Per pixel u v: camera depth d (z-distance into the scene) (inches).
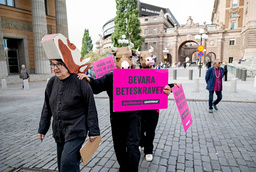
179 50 1929.1
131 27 1352.1
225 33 1630.2
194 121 194.5
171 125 184.5
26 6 716.7
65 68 68.3
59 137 72.4
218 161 114.0
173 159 116.6
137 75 90.3
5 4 649.0
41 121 77.6
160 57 1881.2
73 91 70.1
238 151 127.0
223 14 1664.6
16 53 730.2
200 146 135.6
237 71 675.4
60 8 775.7
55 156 126.2
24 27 711.7
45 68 720.3
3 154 130.8
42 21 700.0
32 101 326.6
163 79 95.0
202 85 487.5
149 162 113.0
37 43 695.7
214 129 170.4
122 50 118.6
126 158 93.0
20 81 657.6
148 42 1934.1
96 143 75.5
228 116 210.4
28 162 118.5
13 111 256.5
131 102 90.2
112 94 91.6
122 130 92.8
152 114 108.8
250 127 173.3
